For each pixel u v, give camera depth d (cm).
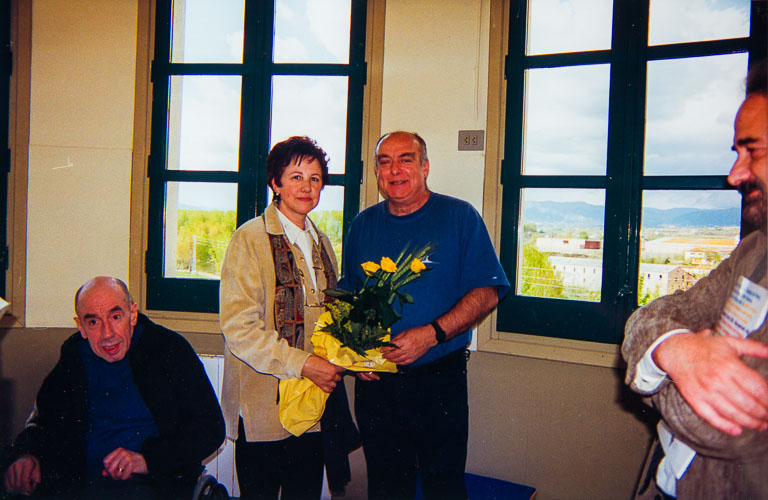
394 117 245
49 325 255
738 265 64
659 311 69
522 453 229
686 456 69
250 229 163
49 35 255
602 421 217
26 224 254
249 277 157
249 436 155
